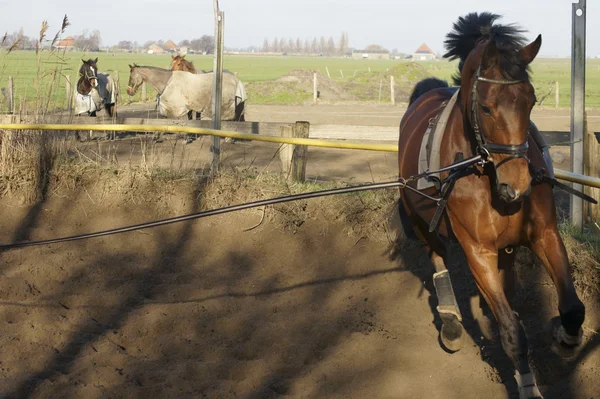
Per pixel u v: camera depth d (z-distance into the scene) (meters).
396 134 7.50
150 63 62.84
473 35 4.55
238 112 14.03
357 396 4.14
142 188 7.29
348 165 10.13
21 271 5.92
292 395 4.17
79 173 7.57
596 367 4.29
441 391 4.16
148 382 4.34
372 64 102.56
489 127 3.37
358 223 6.34
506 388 4.16
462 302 5.28
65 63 7.99
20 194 7.52
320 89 32.25
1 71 7.68
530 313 4.97
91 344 4.79
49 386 4.19
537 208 3.61
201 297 5.61
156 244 6.60
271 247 6.42
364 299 5.47
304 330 5.02
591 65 94.69
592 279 4.95
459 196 3.71
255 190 6.91
